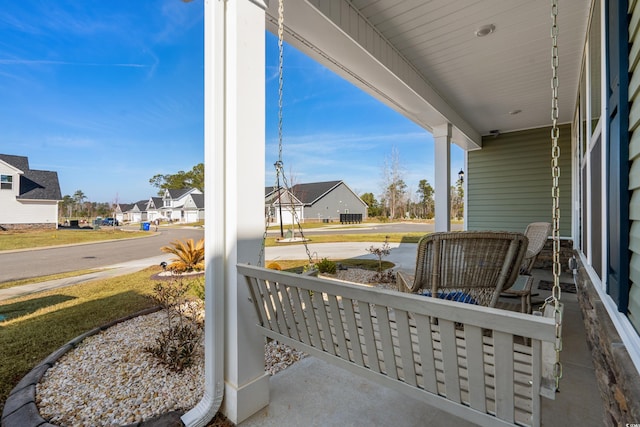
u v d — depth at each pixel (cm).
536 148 602
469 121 562
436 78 388
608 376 131
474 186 676
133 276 542
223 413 167
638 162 110
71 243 1221
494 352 94
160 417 165
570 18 266
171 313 310
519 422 97
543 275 493
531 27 283
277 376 203
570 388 185
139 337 262
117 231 2034
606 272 158
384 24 282
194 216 3466
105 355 232
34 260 775
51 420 163
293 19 236
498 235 189
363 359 133
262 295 161
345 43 265
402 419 161
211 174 163
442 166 495
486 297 206
